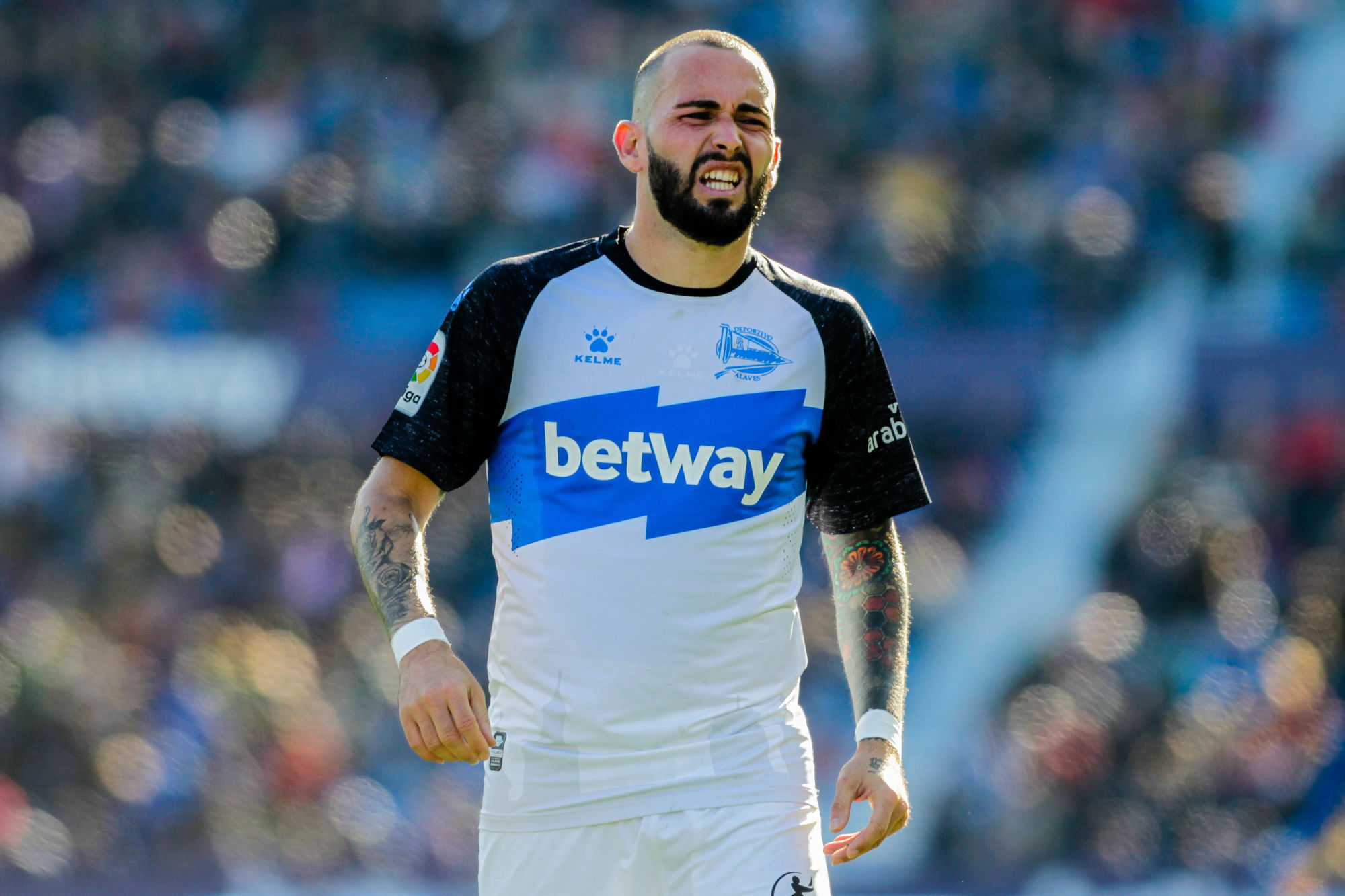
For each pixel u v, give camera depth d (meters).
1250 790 32.03
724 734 9.05
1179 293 40.69
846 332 9.55
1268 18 49.94
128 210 44.38
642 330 9.19
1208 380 38.94
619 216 44.97
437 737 8.42
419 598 8.88
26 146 46.62
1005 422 39.72
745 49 9.29
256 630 35.94
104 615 35.91
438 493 9.43
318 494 39.00
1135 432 39.06
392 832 32.28
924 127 45.41
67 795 30.67
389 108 46.16
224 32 48.88
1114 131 45.16
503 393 9.22
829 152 45.16
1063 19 48.00
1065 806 32.47
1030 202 42.91
